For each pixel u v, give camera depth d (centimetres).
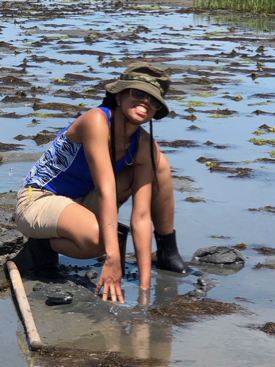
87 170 329
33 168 345
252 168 534
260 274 339
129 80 310
